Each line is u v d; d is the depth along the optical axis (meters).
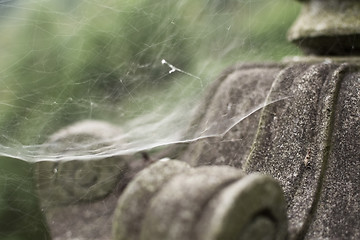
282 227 1.98
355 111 2.60
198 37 6.10
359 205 2.40
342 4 3.07
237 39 6.15
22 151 4.29
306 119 2.68
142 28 6.03
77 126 3.79
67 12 5.82
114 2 5.92
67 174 3.54
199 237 1.70
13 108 5.41
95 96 5.75
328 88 2.66
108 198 3.46
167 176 1.94
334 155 2.55
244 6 6.29
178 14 6.13
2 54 5.66
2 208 5.38
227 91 3.49
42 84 5.70
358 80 2.67
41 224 5.31
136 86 5.81
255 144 2.84
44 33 5.75
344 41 3.03
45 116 5.43
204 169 1.96
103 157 3.52
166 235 1.74
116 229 1.90
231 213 1.71
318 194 2.46
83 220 3.41
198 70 5.88
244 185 1.78
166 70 5.88
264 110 2.88
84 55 5.86
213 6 6.21
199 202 1.76
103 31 5.92
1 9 5.52
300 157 2.62
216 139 3.38
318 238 2.34
